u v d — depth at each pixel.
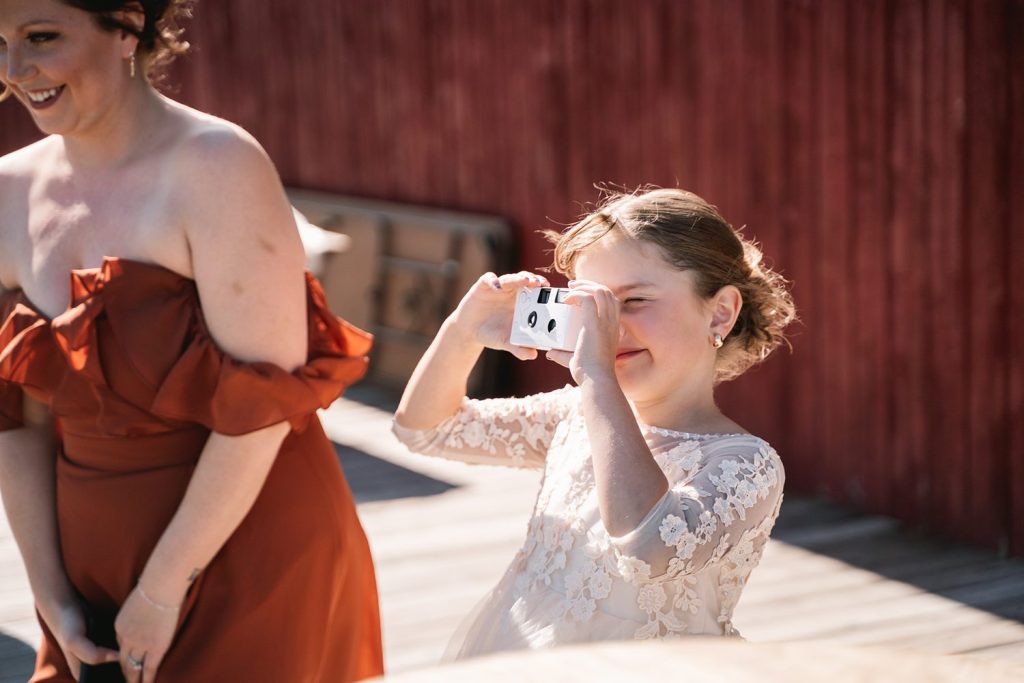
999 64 4.28
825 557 4.46
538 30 6.24
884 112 4.67
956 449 4.59
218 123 1.90
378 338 7.21
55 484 2.06
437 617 3.79
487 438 2.16
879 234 4.75
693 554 1.73
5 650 3.46
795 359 5.14
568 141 6.16
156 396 1.86
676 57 5.50
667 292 1.88
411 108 7.16
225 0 8.50
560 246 1.99
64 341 1.84
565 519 1.91
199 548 1.85
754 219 5.22
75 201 1.93
